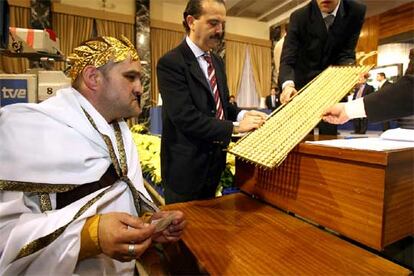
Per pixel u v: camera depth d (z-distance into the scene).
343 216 0.60
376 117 0.71
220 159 1.13
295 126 0.78
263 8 7.18
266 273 0.50
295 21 1.41
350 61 1.36
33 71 1.59
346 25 1.33
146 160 1.93
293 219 0.74
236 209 0.81
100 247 0.54
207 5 0.99
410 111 0.67
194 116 0.97
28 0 5.40
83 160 0.64
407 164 0.56
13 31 1.50
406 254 0.62
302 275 0.49
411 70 0.73
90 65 0.66
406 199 0.56
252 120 0.89
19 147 0.59
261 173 0.85
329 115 0.78
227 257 0.55
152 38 6.47
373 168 0.54
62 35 5.71
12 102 1.37
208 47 1.07
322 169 0.64
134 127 3.60
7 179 0.58
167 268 0.69
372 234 0.54
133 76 0.68
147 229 0.54
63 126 0.64
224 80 1.18
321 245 0.60
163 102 1.04
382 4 5.40
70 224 0.55
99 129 0.68
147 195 0.74
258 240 0.62
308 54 1.40
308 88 0.97
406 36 5.21
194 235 0.65
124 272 0.70
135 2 6.21
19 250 0.52
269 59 7.86
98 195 0.63
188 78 1.02
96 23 5.98
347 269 0.51
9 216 0.57
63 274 0.55
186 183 1.08
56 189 0.62
